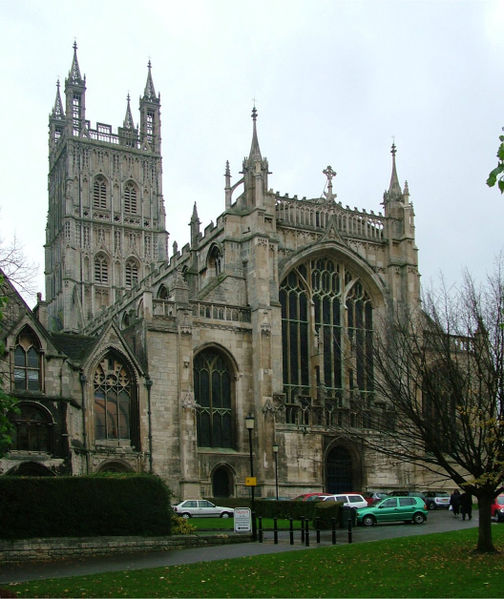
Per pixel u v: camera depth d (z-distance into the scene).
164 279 114.75
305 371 98.06
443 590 37.16
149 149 182.12
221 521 72.38
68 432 74.81
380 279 104.75
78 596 36.69
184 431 85.88
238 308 94.25
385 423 69.44
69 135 173.88
